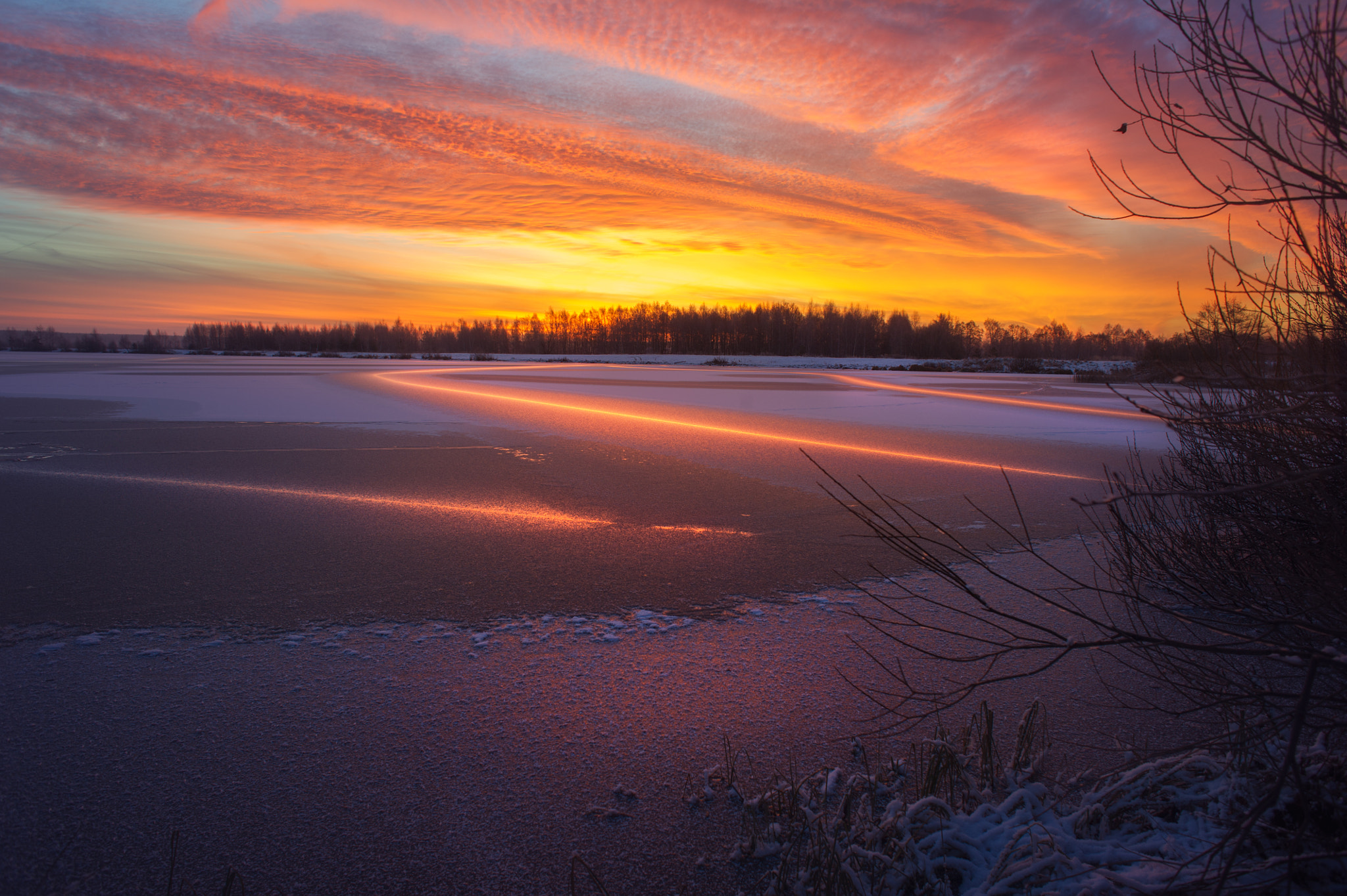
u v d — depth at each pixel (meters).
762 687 3.41
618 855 2.29
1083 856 2.06
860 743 2.93
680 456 10.45
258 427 13.55
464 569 5.12
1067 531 6.21
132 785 2.60
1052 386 31.91
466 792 2.59
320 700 3.24
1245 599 2.65
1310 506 2.26
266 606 4.36
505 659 3.68
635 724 3.06
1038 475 8.84
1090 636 3.91
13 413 15.37
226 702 3.21
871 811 2.35
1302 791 1.55
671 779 2.68
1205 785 2.35
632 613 4.32
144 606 4.34
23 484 7.98
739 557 5.47
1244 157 1.83
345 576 4.93
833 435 13.03
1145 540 3.81
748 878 2.18
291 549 5.58
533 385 28.09
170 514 6.65
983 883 2.02
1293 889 1.82
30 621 4.10
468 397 21.42
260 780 2.64
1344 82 1.58
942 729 2.78
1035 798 2.34
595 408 18.55
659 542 5.88
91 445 10.97
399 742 2.91
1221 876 1.59
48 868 2.19
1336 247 2.15
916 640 3.93
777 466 9.55
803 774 2.70
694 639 3.95
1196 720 3.01
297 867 2.22
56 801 2.51
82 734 2.93
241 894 2.07
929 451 11.05
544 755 2.83
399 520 6.53
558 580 4.89
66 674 3.46
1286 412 2.07
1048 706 3.22
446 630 4.04
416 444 11.41
